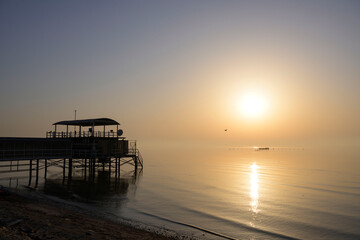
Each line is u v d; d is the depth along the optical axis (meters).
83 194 33.97
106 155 46.97
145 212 27.00
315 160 127.88
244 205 32.25
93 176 46.25
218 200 34.53
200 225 23.83
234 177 60.06
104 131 48.34
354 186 49.16
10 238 12.88
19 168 64.00
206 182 50.66
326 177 62.38
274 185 49.44
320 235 22.55
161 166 85.31
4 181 42.44
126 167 78.00
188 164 96.50
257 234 22.19
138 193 36.53
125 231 18.97
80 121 45.53
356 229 24.19
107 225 19.98
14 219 17.33
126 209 27.58
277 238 21.47
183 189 41.75
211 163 104.00
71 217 20.77
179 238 19.64
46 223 17.55
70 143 43.03
